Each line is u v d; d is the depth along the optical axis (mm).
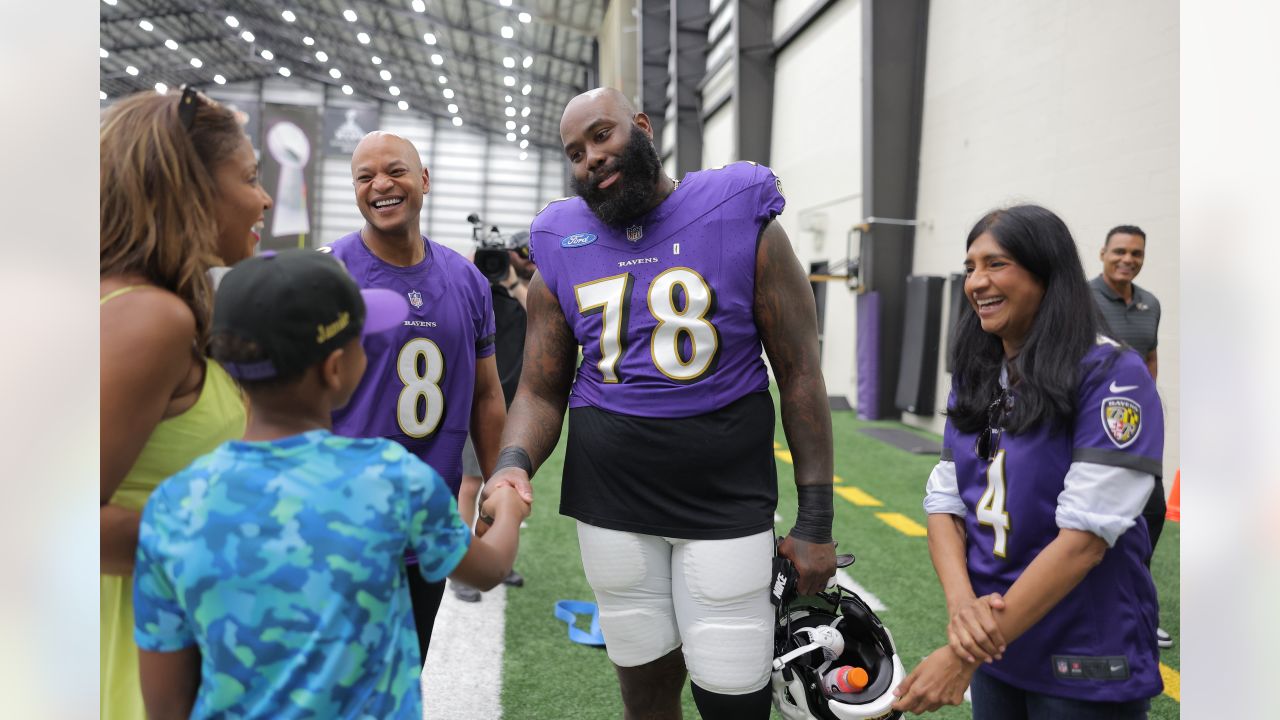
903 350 6949
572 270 1452
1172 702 2133
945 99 6625
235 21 19641
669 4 15000
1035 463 1158
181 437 961
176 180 938
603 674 2318
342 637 840
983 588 1225
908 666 2352
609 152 1352
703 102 14094
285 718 826
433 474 917
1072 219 5066
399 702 894
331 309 876
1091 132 4879
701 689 1386
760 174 1424
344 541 848
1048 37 5266
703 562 1353
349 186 23953
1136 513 1078
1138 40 4492
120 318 873
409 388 1551
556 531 3785
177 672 882
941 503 1319
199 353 975
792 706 1340
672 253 1384
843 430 6844
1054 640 1143
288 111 18938
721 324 1374
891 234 7184
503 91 23094
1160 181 4328
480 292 1737
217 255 1032
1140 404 1097
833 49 8656
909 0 6930
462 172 27688
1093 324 1158
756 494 1390
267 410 896
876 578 3113
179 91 980
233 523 829
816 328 1475
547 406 1539
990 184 5973
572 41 17312
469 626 2654
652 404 1370
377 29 19953
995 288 1190
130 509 939
